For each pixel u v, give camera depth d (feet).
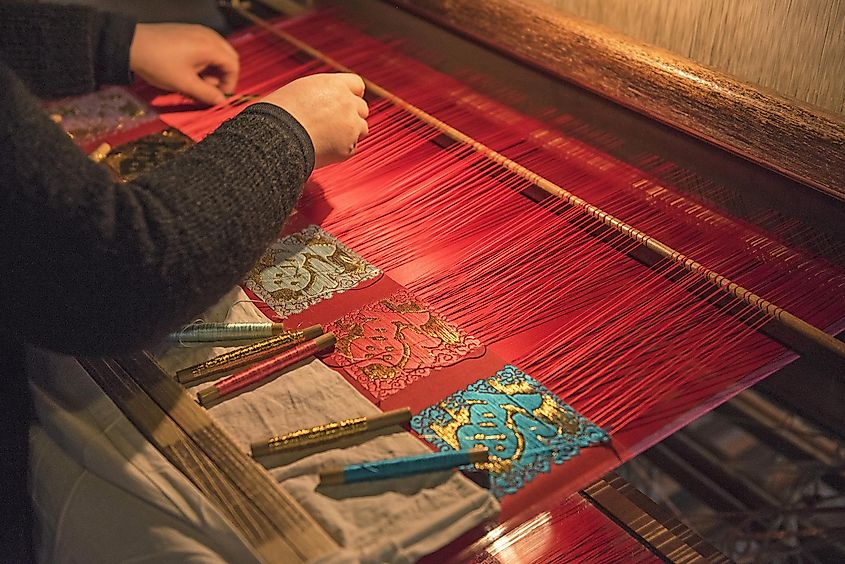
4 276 2.08
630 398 2.47
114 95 3.89
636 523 2.28
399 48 4.18
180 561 2.06
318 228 3.12
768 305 2.64
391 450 2.27
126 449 2.26
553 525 2.25
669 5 3.15
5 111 1.99
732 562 2.19
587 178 3.34
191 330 2.63
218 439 2.29
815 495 3.88
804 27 2.80
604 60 3.27
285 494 2.14
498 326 2.71
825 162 2.68
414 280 2.90
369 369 2.55
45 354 2.56
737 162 2.99
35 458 2.38
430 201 3.24
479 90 3.86
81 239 2.03
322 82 2.85
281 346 2.57
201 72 3.89
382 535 2.05
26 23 3.21
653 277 2.87
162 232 2.11
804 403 2.59
